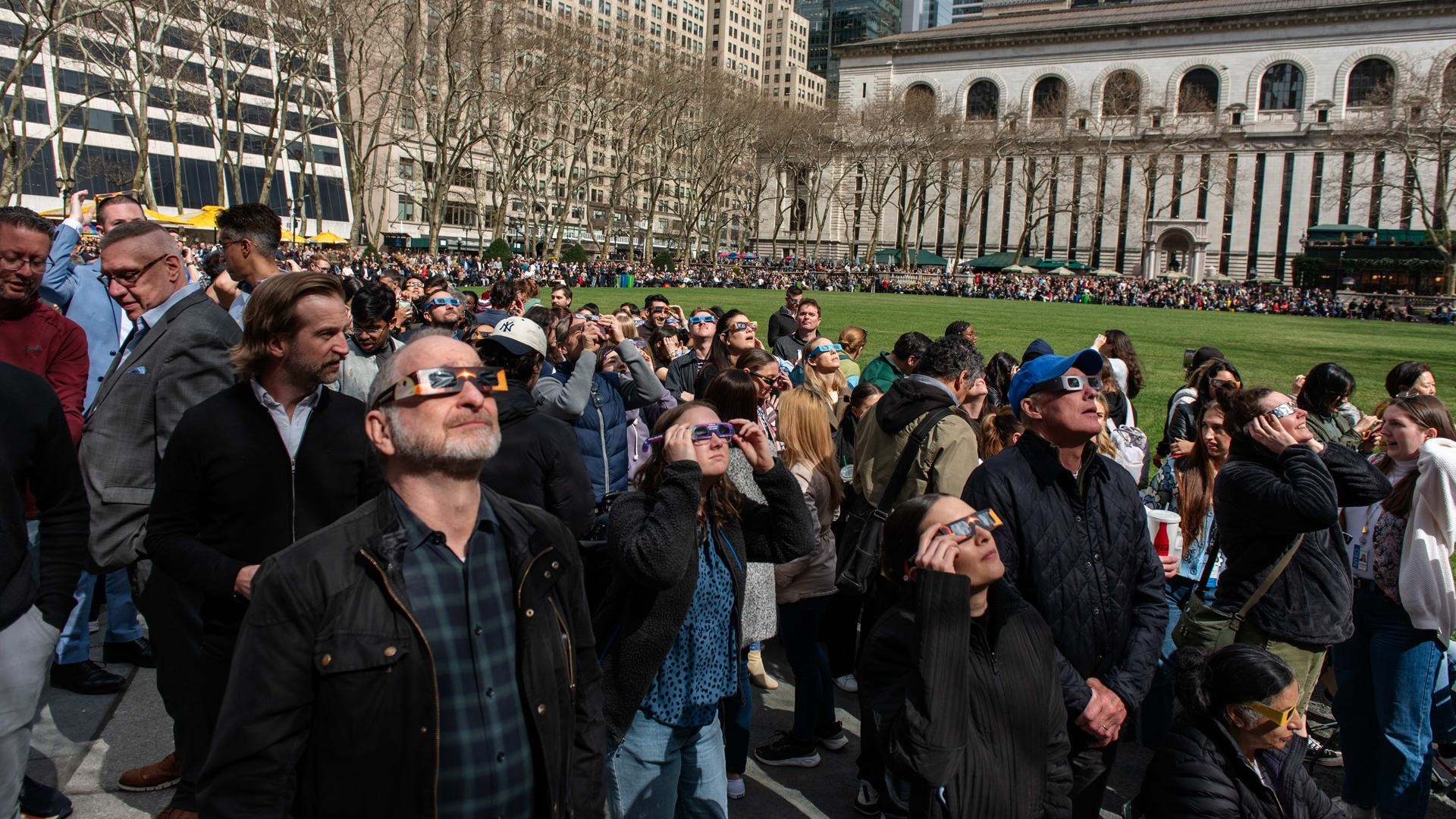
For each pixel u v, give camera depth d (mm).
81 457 3535
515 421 3803
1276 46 76812
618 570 3025
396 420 2021
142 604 3293
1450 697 4285
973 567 2682
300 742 1912
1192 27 79125
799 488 3281
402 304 6961
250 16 38531
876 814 3857
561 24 49219
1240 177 79312
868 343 23156
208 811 1879
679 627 2945
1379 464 4344
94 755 4031
